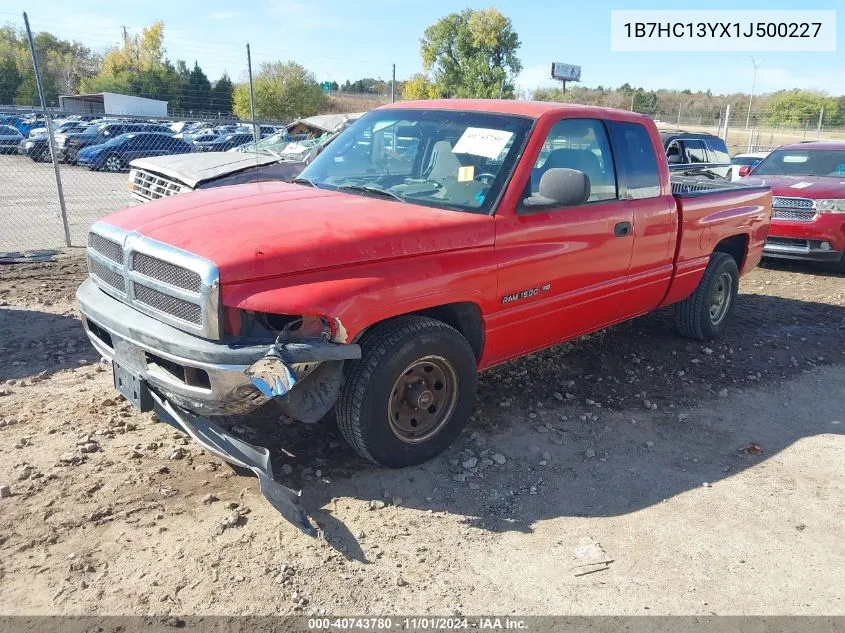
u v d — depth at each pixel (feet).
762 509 12.19
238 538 10.39
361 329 10.75
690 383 17.89
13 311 20.89
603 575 10.20
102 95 141.18
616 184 15.75
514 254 13.12
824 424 15.88
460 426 13.05
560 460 13.48
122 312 11.45
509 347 14.01
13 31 185.68
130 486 11.52
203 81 161.48
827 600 9.93
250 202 12.60
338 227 11.26
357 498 11.64
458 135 14.24
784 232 31.68
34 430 13.23
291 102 164.76
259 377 9.78
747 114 161.79
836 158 35.17
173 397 11.10
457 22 173.68
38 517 10.56
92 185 61.16
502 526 11.23
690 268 18.69
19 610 8.73
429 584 9.75
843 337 22.49
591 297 15.39
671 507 12.11
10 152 70.38
